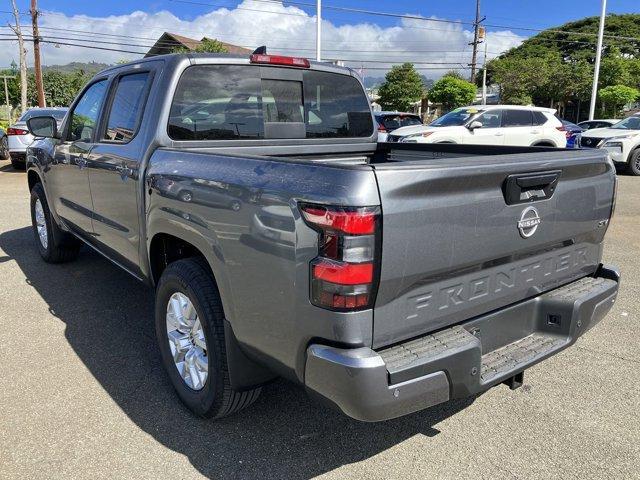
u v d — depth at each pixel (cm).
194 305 281
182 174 285
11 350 384
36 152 539
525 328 284
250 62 362
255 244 233
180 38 3859
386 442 286
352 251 198
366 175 198
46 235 561
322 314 209
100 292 500
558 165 261
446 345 227
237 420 304
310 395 223
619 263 619
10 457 268
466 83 4362
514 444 285
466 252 231
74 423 297
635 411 316
